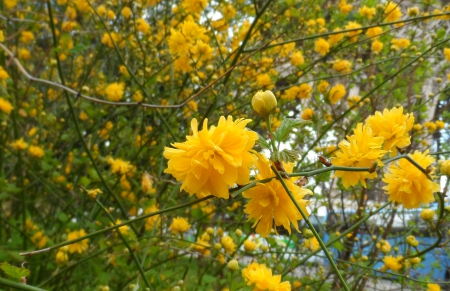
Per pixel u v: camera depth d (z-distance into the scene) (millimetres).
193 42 2400
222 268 2473
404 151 1335
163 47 3998
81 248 2326
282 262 3189
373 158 1167
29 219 2799
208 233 2387
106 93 3195
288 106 4461
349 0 4176
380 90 3680
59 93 4406
